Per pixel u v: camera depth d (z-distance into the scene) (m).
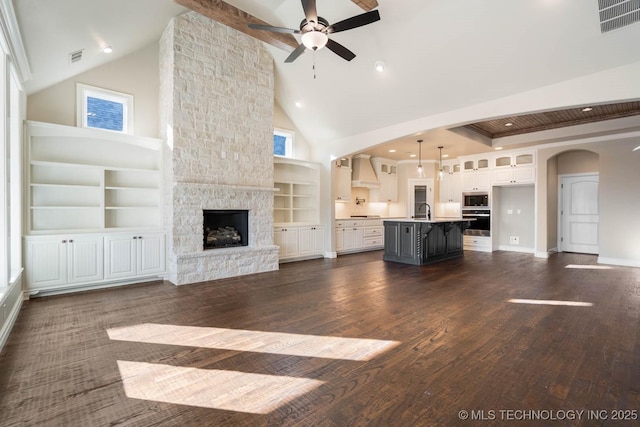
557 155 7.84
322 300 3.93
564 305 3.69
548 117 5.89
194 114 4.91
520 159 7.82
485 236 8.45
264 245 5.80
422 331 2.94
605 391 1.96
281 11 4.65
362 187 9.05
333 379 2.12
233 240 5.69
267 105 5.84
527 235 8.31
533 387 2.01
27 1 2.53
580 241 7.94
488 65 4.11
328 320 3.24
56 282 4.05
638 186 6.13
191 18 4.88
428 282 4.88
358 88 5.37
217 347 2.62
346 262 6.73
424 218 9.41
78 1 2.94
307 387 2.03
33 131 3.96
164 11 4.35
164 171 5.03
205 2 3.88
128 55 4.98
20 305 3.56
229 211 5.48
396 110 5.47
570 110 5.46
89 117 4.69
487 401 1.86
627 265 6.22
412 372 2.21
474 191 8.65
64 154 4.42
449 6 3.66
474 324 3.11
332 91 5.73
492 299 3.95
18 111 3.65
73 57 3.93
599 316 3.31
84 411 1.78
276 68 6.04
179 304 3.77
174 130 4.70
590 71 3.70
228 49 5.31
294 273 5.58
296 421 1.70
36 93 4.23
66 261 4.12
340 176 8.16
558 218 8.23
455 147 7.66
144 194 5.09
